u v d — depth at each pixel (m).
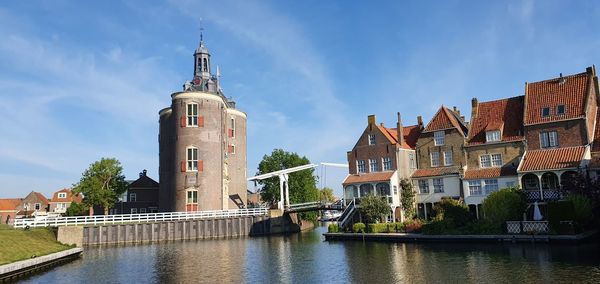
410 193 47.97
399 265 27.47
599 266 23.34
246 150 76.19
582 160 38.19
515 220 36.03
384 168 49.91
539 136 42.72
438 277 23.42
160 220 53.59
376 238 41.78
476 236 35.31
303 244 43.88
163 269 30.55
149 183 72.94
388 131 53.06
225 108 67.81
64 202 97.94
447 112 49.81
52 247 38.28
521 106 46.38
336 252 35.53
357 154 52.19
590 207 33.31
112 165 67.00
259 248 41.72
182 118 60.03
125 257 37.72
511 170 42.91
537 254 28.06
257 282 25.12
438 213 41.19
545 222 33.69
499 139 44.84
